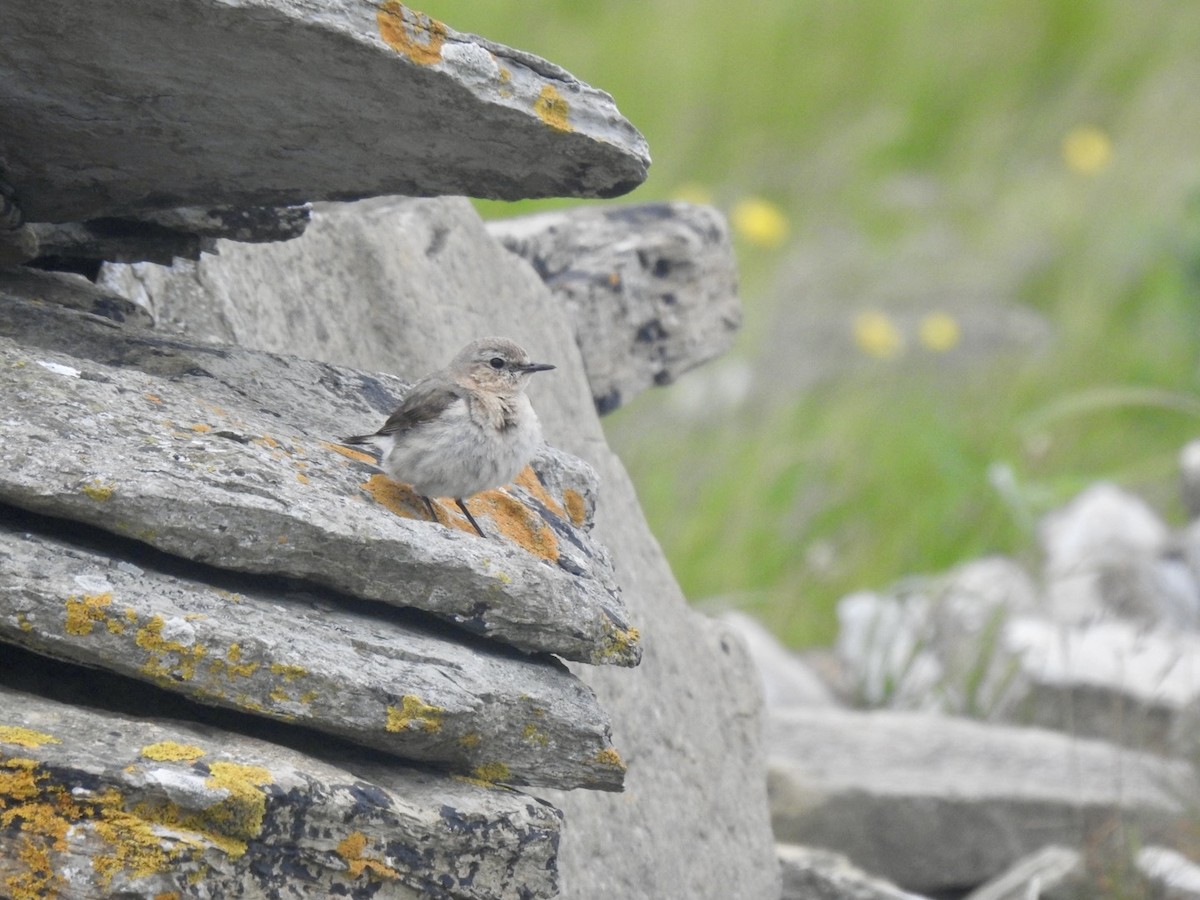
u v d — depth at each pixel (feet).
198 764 19.71
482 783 22.85
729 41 112.06
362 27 21.86
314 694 20.98
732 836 36.68
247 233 28.96
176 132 24.57
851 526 70.28
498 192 26.14
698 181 103.19
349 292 36.37
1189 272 88.33
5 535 20.77
